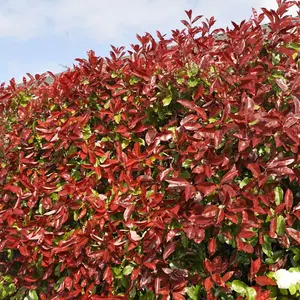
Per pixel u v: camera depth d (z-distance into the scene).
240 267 2.94
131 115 3.31
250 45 3.09
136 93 3.32
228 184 2.68
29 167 3.66
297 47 3.01
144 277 2.92
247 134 2.66
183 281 2.86
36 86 4.10
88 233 3.07
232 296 2.80
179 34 3.71
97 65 3.57
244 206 2.65
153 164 3.12
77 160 3.50
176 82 3.07
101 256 3.01
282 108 2.84
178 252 2.93
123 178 3.12
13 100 3.99
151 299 2.93
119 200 3.02
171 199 2.88
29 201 3.45
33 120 3.77
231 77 2.91
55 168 3.62
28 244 3.32
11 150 3.76
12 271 3.76
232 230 2.71
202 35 3.65
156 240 2.80
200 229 2.66
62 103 3.62
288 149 2.66
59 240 3.28
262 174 2.63
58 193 3.32
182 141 2.91
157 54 3.49
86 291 3.13
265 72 2.98
